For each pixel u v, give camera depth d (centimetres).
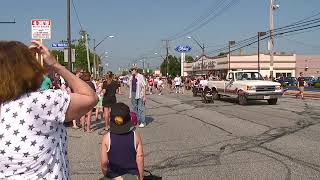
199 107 2459
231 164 897
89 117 1420
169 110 2278
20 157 248
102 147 459
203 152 1039
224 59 9956
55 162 262
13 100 252
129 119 459
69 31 2645
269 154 995
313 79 7606
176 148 1100
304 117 1795
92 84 1302
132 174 453
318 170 832
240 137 1266
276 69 10331
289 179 767
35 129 252
